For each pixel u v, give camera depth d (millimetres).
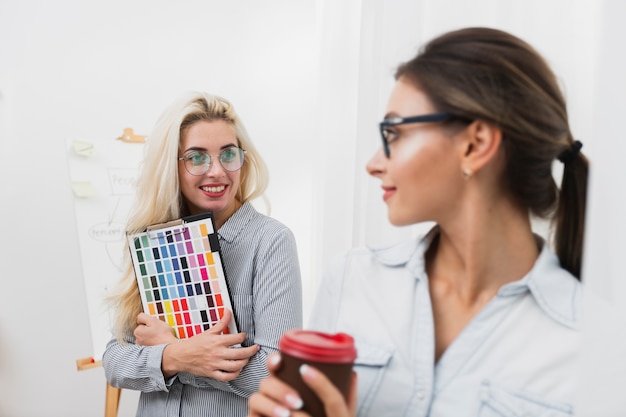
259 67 2307
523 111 484
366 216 1097
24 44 1890
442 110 486
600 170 432
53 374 1996
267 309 1011
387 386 550
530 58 499
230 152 1085
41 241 1949
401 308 583
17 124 1890
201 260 1016
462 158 491
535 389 495
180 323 1046
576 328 496
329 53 1270
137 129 2107
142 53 2096
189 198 1110
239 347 996
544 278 518
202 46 2203
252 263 1055
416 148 498
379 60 1068
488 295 541
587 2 685
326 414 458
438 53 504
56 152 1959
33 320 1951
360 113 1109
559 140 508
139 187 1120
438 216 521
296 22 2361
